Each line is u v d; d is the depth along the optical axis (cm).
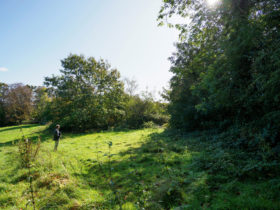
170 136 1226
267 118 567
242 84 567
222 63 579
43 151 873
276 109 540
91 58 2366
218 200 319
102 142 1207
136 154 767
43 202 371
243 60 522
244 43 468
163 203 343
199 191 364
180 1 689
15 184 491
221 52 616
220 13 569
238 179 384
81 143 1222
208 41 693
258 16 536
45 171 561
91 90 2308
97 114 2197
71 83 2175
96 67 2414
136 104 2412
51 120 2223
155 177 484
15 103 4238
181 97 1296
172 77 1316
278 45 414
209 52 689
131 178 498
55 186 444
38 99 4478
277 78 392
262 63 468
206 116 1091
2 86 4528
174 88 1342
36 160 617
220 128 967
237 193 335
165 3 702
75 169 603
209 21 647
